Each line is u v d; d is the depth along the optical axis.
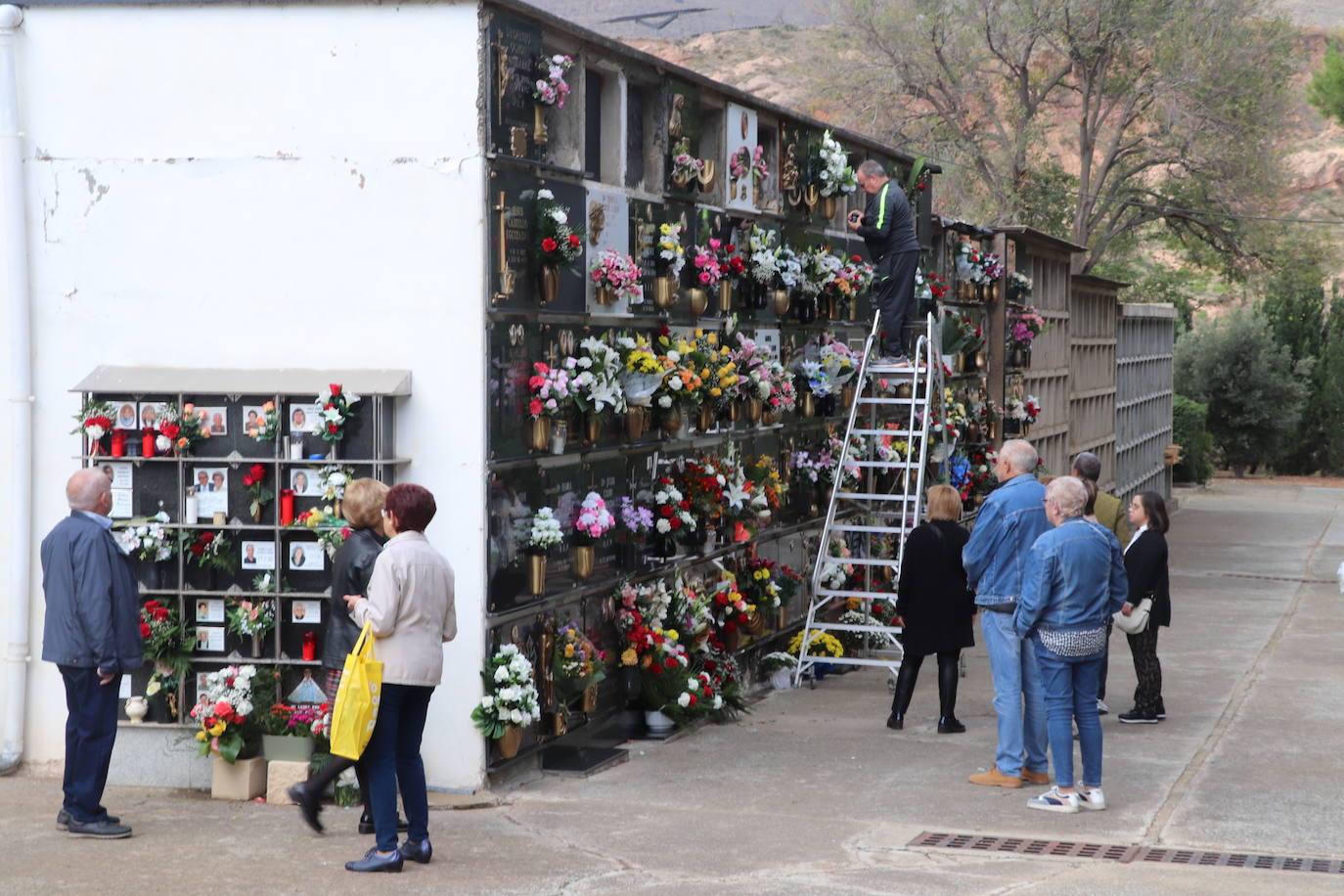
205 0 7.66
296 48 7.59
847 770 8.21
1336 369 37.66
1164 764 8.30
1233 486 34.06
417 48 7.45
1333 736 9.12
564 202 8.14
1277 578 18.22
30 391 7.96
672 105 9.39
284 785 7.43
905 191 14.01
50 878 5.96
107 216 7.86
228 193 7.71
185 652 7.71
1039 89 34.28
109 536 6.71
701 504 9.69
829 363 11.73
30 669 8.05
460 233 7.44
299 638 7.62
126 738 7.81
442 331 7.48
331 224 7.60
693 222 9.80
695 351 9.28
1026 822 7.02
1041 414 19.19
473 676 7.47
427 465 7.49
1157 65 31.31
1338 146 63.69
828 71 33.00
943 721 9.31
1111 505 9.98
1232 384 36.50
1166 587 9.60
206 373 7.72
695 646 9.57
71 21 7.83
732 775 8.09
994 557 7.82
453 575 6.27
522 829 6.86
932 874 6.08
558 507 8.20
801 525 11.87
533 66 7.80
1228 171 31.84
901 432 11.43
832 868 6.18
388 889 5.78
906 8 32.34
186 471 7.69
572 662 8.13
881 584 12.99
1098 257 34.41
